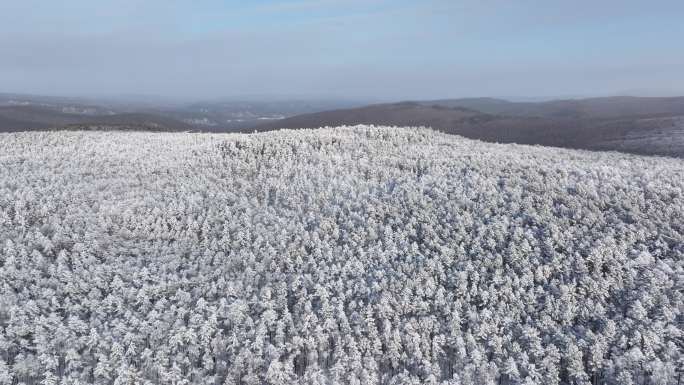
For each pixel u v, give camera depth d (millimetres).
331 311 69250
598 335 63688
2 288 68250
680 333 62188
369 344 64812
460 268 78125
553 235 81125
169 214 94188
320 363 65250
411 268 77875
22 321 62312
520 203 93750
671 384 57562
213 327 65375
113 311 68625
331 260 80938
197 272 78000
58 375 59531
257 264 78875
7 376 55625
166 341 63656
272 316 67062
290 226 89438
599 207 90562
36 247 80688
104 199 101438
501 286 72750
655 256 76125
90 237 83188
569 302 69438
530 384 58031
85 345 62438
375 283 73250
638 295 69188
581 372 60094
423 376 62438
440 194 99500
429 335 66812
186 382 58062
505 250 80312
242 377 60281
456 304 70188
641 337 62281
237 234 86938
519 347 63406
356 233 87750
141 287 73062
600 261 74438
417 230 89125
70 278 72500
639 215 85812
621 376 58344
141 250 83312
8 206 91562
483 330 65812
